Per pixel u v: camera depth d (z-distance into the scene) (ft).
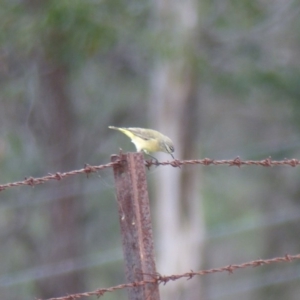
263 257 85.92
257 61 57.36
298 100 60.64
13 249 70.74
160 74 54.80
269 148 73.10
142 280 16.76
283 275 84.02
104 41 50.06
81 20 48.67
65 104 65.36
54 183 67.46
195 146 55.52
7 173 63.41
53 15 48.16
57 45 51.08
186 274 17.57
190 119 55.01
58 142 65.87
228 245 88.22
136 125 67.51
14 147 60.95
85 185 67.87
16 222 70.28
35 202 65.46
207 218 74.43
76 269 68.23
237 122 75.51
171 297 55.77
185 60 52.31
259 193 79.61
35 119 64.54
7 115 61.93
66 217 67.56
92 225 72.33
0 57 55.57
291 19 60.59
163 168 55.47
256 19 56.08
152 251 16.79
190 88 54.34
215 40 56.08
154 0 52.06
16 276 69.51
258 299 85.51
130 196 16.78
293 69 59.52
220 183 75.92
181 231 55.72
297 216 79.77
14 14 50.70
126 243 16.90
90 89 65.05
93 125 67.31
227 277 87.81
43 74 60.64
